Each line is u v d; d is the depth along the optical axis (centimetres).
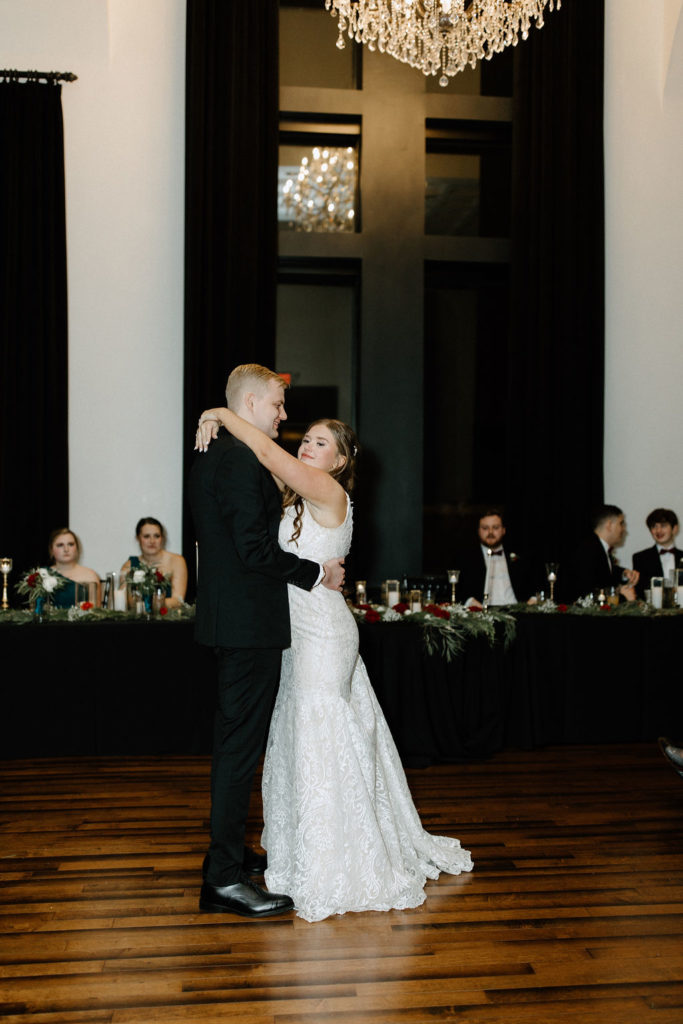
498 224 781
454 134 761
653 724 491
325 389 769
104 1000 234
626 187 736
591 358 716
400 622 470
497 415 786
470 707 472
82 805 401
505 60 760
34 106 667
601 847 346
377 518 718
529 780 440
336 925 278
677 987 241
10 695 455
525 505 707
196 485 282
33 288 666
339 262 736
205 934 272
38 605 472
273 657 282
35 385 662
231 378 291
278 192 709
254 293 681
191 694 464
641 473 739
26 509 659
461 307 786
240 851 288
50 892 303
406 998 235
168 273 699
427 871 315
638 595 594
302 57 749
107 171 692
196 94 675
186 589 621
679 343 742
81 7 661
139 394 697
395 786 320
